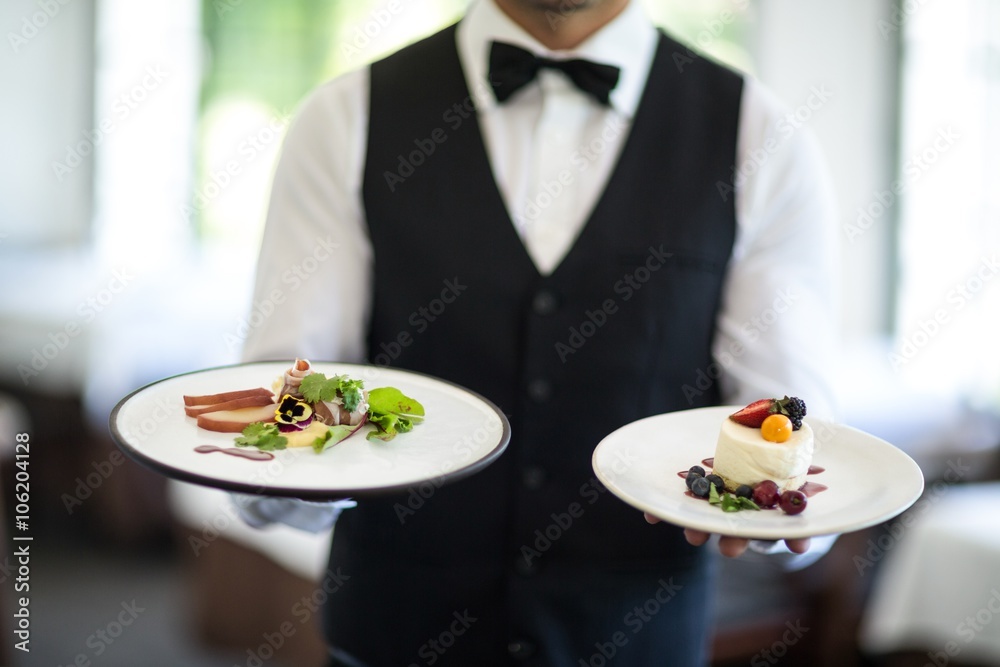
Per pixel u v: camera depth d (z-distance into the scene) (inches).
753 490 44.9
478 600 59.6
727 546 43.8
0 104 207.5
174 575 160.2
